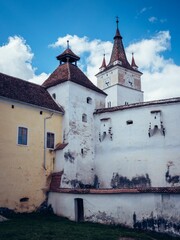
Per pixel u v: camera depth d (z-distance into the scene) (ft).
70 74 98.32
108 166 92.02
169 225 55.88
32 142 81.76
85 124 95.81
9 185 73.97
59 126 90.89
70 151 88.28
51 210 80.53
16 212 74.49
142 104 88.69
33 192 79.61
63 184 82.94
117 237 51.62
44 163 84.02
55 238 49.29
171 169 80.69
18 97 80.43
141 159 86.02
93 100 101.09
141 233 56.13
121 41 182.70
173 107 83.97
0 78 83.66
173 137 82.23
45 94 95.50
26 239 47.80
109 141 93.76
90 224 64.23
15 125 77.97
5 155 74.13
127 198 62.64
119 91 162.61
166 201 57.26
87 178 92.12
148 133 86.02
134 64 182.09
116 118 93.76
